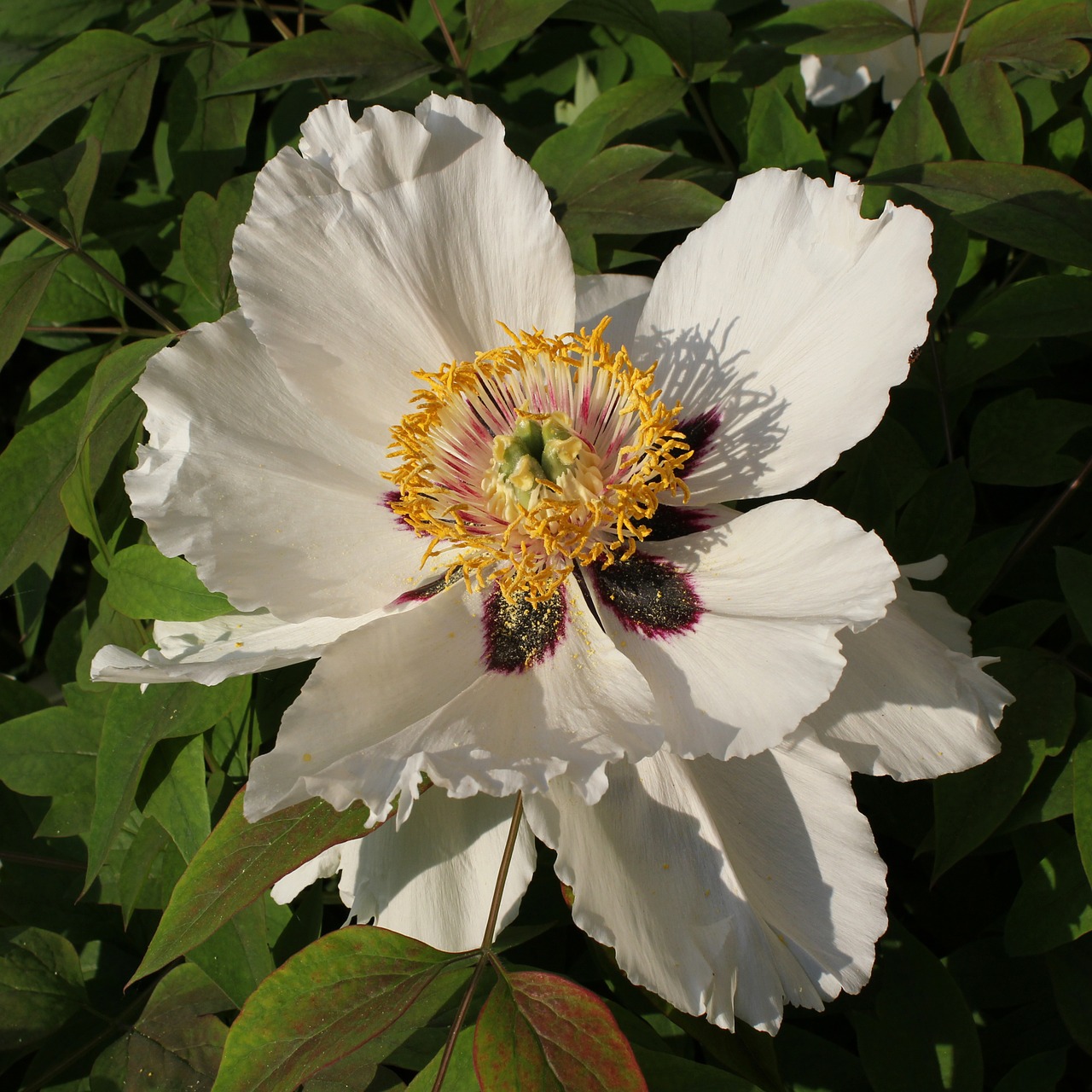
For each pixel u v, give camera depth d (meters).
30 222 0.48
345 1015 0.37
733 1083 0.38
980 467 0.44
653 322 0.41
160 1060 0.42
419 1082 0.37
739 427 0.40
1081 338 0.47
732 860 0.37
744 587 0.38
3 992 0.43
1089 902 0.39
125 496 0.46
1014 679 0.41
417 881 0.40
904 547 0.44
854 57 0.51
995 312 0.44
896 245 0.38
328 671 0.37
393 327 0.41
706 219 0.44
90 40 0.49
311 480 0.40
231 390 0.40
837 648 0.35
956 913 0.45
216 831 0.38
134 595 0.42
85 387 0.45
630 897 0.37
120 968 0.45
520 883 0.39
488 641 0.39
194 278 0.46
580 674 0.38
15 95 0.49
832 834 0.37
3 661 0.55
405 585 0.40
